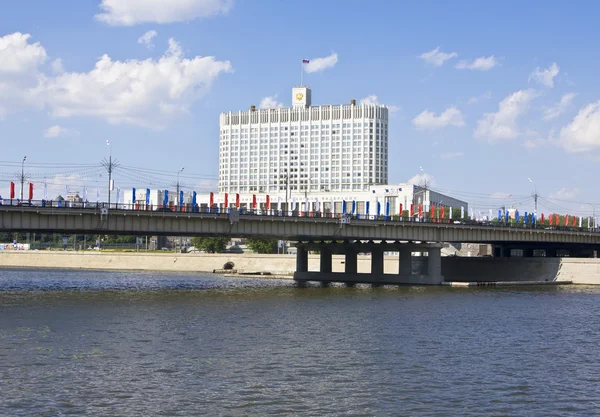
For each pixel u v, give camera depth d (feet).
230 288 476.54
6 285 492.13
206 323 273.75
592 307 360.48
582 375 188.44
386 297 403.13
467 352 218.18
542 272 586.45
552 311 338.34
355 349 219.00
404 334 251.80
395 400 160.15
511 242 634.43
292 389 168.04
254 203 579.89
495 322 291.17
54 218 382.42
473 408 155.22
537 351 223.10
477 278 621.31
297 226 456.86
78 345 219.82
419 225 508.12
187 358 200.85
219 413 149.18
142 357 201.57
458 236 536.42
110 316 293.23
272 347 220.02
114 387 167.12
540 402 160.97
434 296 414.82
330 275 584.40
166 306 337.72
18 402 153.79
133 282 545.44
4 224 369.71
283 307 337.72
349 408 153.79
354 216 492.54
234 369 187.32
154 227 409.08
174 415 147.33
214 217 423.23
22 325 263.29
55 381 171.73
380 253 559.38
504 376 185.16
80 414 146.51
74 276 641.40
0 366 187.11
